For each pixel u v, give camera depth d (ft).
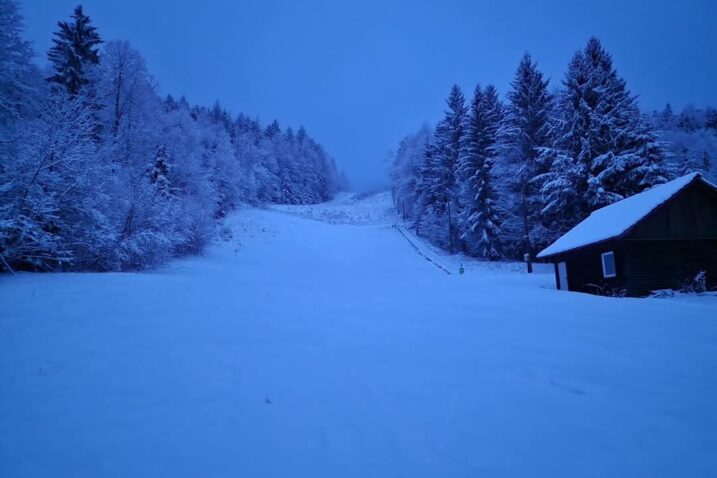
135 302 30.94
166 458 10.71
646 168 87.56
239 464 10.48
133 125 93.20
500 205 115.75
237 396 15.17
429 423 13.04
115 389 15.48
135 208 58.54
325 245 135.03
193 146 142.41
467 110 144.56
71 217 47.37
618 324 28.58
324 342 23.62
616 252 56.03
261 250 117.08
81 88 82.53
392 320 30.99
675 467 10.45
